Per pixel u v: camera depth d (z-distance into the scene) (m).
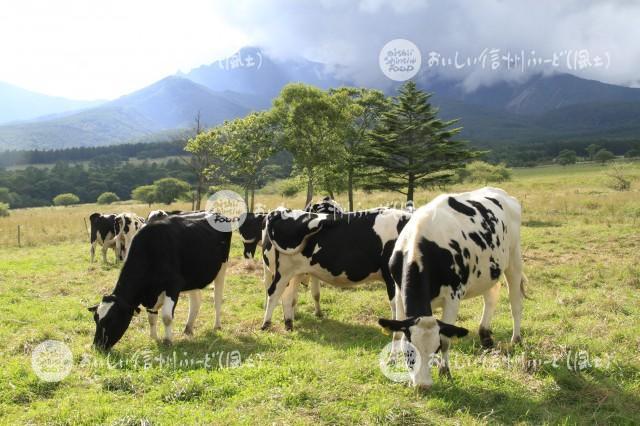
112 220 17.98
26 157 177.38
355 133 33.31
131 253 8.30
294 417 5.38
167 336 8.16
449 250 6.45
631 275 12.42
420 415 5.39
